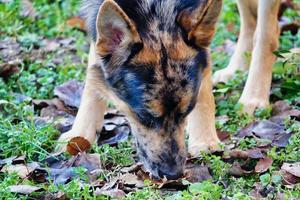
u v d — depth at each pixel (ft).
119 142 25.25
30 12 35.58
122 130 26.07
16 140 24.59
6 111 27.14
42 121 26.43
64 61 31.81
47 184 22.49
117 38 22.27
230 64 30.22
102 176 22.91
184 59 22.02
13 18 34.76
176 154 22.13
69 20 35.65
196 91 22.21
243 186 22.21
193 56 22.17
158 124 22.09
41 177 23.04
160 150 22.13
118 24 21.89
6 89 29.04
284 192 21.42
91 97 25.12
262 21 27.96
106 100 24.66
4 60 31.19
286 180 22.41
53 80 29.94
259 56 28.04
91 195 21.85
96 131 25.22
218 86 29.19
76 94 28.48
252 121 26.37
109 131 26.11
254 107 27.35
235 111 27.27
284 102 27.27
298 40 32.45
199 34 22.29
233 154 23.90
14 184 22.26
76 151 24.58
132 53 22.03
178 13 22.58
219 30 34.76
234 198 20.88
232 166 23.00
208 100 24.90
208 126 24.90
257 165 23.24
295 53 28.43
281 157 23.61
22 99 28.12
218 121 26.61
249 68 29.35
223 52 32.55
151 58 21.88
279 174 22.48
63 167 23.63
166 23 22.38
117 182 22.44
